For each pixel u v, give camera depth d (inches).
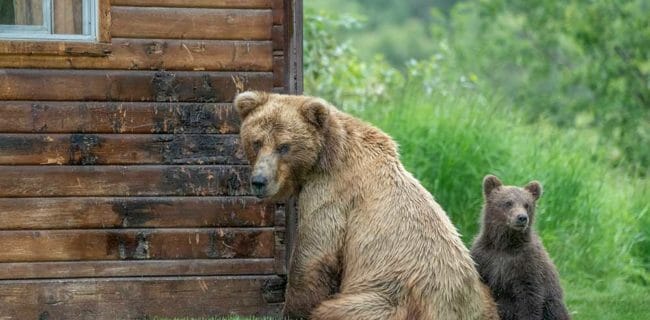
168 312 531.8
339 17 1037.2
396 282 468.1
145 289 529.7
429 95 904.3
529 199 539.2
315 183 488.1
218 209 533.6
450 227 487.2
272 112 478.0
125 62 523.2
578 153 880.9
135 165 528.1
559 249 770.8
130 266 529.0
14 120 516.7
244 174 534.6
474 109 842.2
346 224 486.3
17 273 521.0
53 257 523.2
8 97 515.8
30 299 522.0
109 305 527.8
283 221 538.0
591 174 853.2
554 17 1268.5
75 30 524.7
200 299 534.3
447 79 1071.0
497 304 522.3
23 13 519.2
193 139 530.9
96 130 523.8
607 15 1201.4
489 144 810.2
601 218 807.1
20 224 520.1
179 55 527.5
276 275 539.2
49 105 519.5
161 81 526.6
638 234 820.6
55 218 522.9
